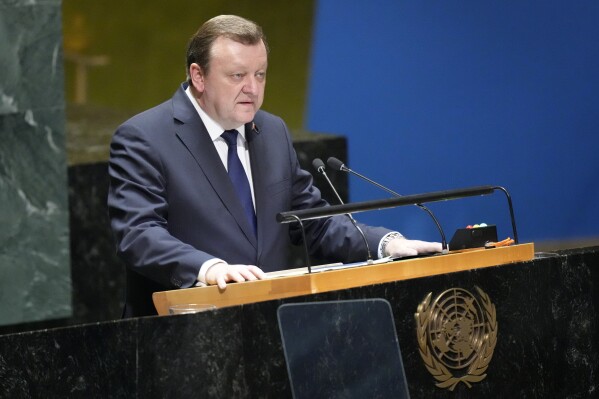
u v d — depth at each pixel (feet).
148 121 34.91
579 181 76.59
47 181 55.98
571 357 30.40
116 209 33.86
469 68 75.46
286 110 77.97
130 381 25.22
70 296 57.06
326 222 36.76
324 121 77.15
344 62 76.69
